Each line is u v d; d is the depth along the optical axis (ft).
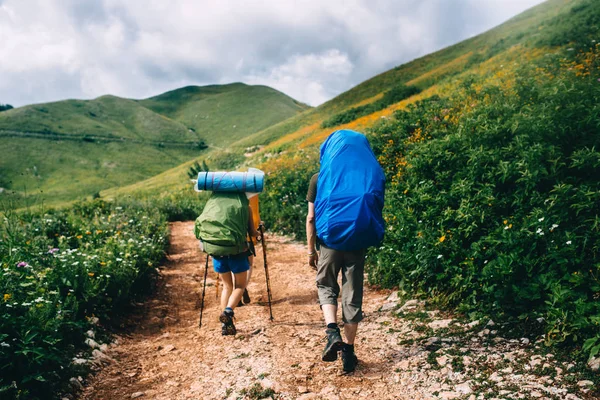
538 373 9.78
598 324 10.16
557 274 12.71
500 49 109.29
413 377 10.68
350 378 11.11
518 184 17.53
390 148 34.73
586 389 8.84
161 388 11.89
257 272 26.25
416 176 22.84
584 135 17.92
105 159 429.38
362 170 11.05
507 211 17.06
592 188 15.02
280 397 10.46
